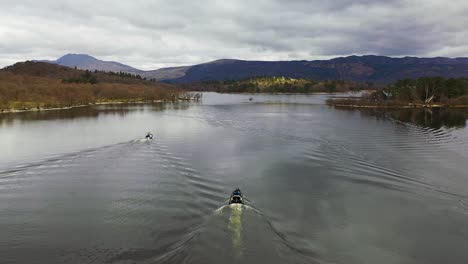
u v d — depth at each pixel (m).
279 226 25.50
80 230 25.03
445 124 85.62
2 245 22.97
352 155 49.84
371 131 73.31
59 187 35.19
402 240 24.31
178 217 26.70
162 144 58.50
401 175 40.06
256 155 49.91
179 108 149.12
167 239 23.02
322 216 28.06
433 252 22.83
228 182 36.59
